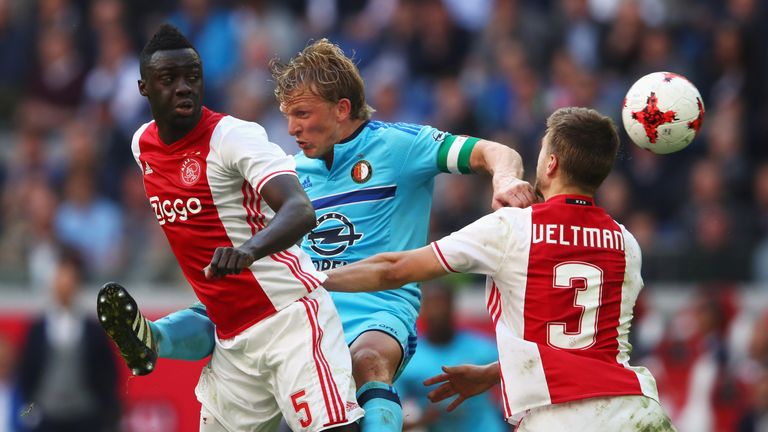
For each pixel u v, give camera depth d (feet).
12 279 147.64
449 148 71.10
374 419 64.08
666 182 148.77
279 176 60.03
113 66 177.06
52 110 178.09
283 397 62.80
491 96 162.61
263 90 167.53
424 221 72.74
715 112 159.43
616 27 166.30
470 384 69.00
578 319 61.72
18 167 164.04
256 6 177.58
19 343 139.13
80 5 186.50
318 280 63.26
